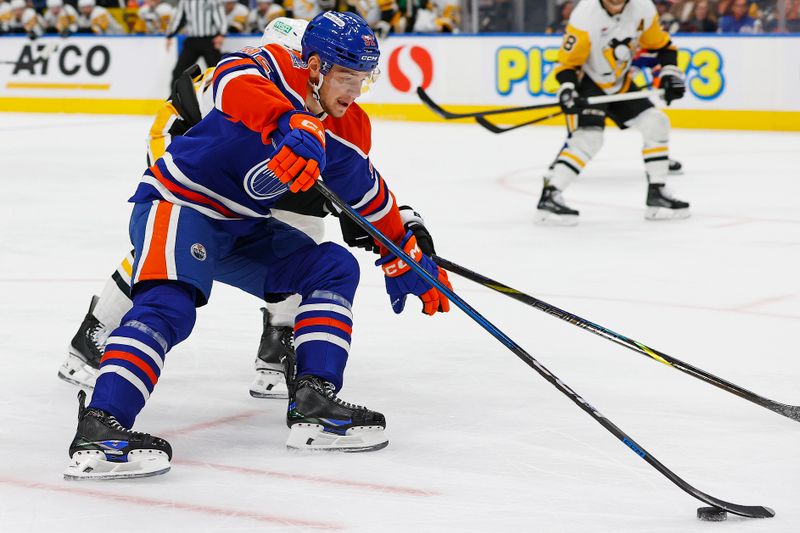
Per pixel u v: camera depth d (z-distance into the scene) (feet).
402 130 66.54
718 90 62.28
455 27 70.64
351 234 16.20
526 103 67.00
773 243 32.40
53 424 16.74
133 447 14.11
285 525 12.76
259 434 16.26
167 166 15.08
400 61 70.49
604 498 13.61
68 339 21.90
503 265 29.55
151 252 14.64
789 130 60.85
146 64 76.95
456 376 19.30
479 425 16.60
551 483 14.14
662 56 36.83
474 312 14.39
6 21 80.94
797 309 24.31
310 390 15.35
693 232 34.47
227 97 14.29
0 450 15.48
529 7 68.54
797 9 61.62
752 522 12.81
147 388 14.34
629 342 15.30
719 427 16.48
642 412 17.25
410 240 16.06
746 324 23.03
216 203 15.12
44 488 13.94
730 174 47.62
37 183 46.14
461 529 12.60
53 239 33.47
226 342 21.65
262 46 15.64
